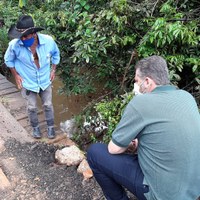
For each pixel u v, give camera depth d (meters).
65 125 4.00
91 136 3.46
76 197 2.42
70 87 4.00
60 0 3.82
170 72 2.62
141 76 1.74
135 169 1.86
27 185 2.54
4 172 2.68
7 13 5.37
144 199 1.84
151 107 1.63
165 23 2.56
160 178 1.65
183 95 1.69
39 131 3.22
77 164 2.79
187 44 2.72
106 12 2.95
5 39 5.32
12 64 2.86
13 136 3.19
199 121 1.66
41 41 2.76
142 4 3.02
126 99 2.78
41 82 2.96
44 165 2.80
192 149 1.59
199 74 2.71
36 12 4.09
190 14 2.81
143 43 2.77
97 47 3.08
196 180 1.66
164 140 1.60
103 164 1.96
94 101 3.74
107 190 2.08
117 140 1.76
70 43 3.78
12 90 4.22
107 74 3.59
